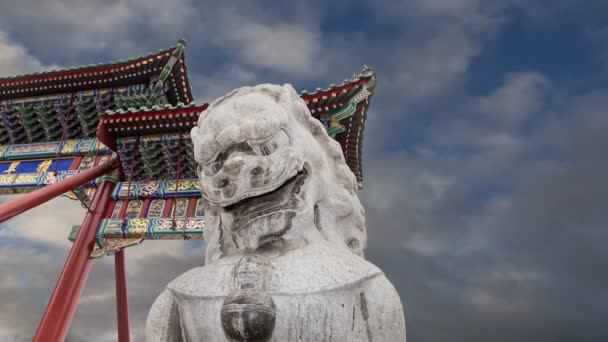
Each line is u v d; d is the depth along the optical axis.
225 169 2.34
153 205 11.97
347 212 2.74
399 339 2.26
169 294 2.46
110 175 12.62
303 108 2.78
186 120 11.81
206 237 2.87
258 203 2.44
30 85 15.09
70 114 15.30
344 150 12.57
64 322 9.91
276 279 2.11
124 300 12.36
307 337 2.02
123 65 14.92
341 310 2.07
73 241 11.91
